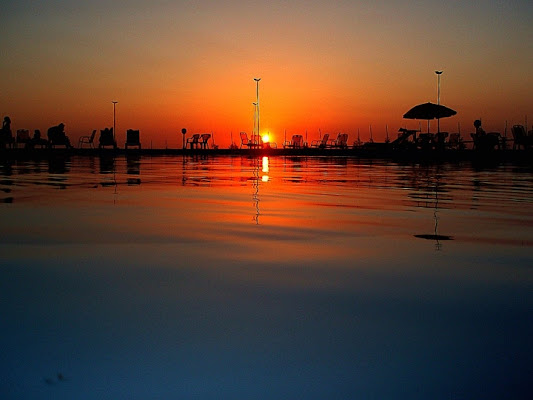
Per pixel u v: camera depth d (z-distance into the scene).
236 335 2.31
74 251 3.99
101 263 3.60
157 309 2.63
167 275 3.28
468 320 2.48
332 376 1.95
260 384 1.89
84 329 2.36
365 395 1.82
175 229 5.00
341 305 2.70
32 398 1.80
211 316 2.54
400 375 1.95
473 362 2.04
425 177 13.04
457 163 21.62
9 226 5.15
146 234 4.73
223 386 1.88
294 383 1.90
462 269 3.46
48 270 3.40
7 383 1.89
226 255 3.86
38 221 5.48
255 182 11.19
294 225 5.28
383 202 7.42
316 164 20.73
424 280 3.18
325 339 2.26
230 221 5.54
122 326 2.40
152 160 24.09
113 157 27.72
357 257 3.81
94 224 5.29
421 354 2.12
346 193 8.77
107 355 2.10
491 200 7.71
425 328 2.38
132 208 6.62
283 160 25.06
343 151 33.06
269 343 2.22
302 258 3.77
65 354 2.11
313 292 2.93
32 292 2.91
